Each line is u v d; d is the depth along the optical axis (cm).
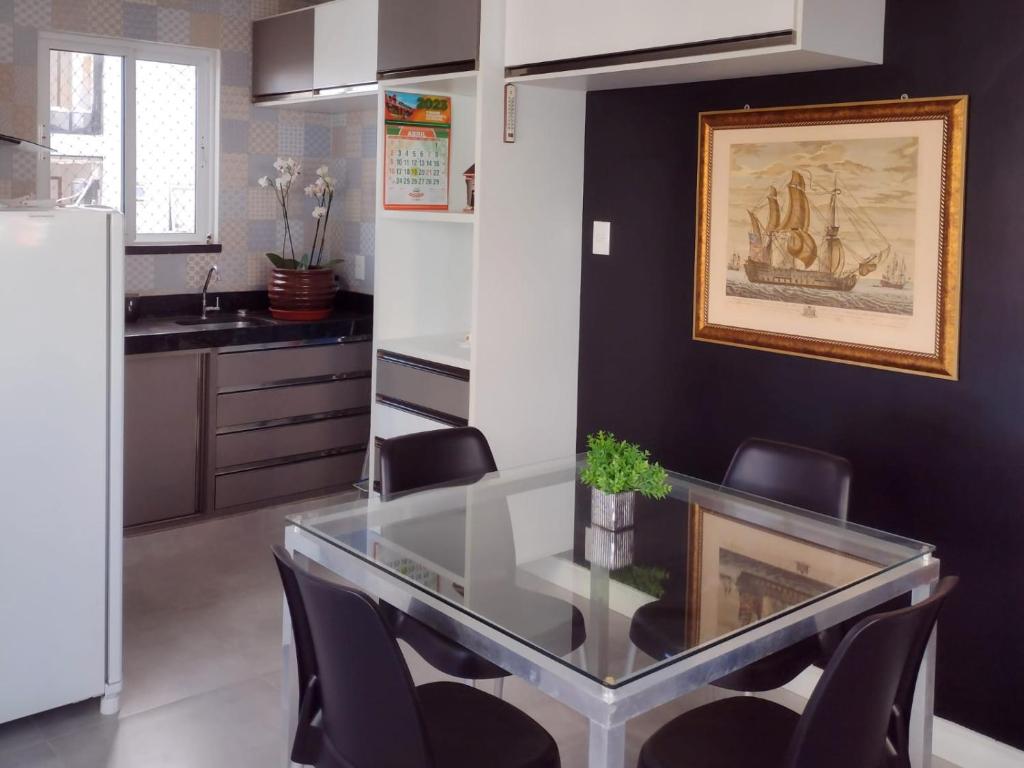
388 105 423
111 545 312
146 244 513
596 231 406
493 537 254
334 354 517
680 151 373
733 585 225
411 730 195
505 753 216
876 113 313
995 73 288
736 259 356
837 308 330
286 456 507
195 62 521
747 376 360
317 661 213
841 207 325
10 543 294
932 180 302
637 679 185
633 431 401
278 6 536
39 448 295
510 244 392
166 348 458
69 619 308
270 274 522
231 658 362
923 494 316
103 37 485
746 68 326
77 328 297
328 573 438
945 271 302
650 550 246
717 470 373
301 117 552
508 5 376
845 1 298
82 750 300
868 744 201
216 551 464
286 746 260
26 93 464
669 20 322
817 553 246
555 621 205
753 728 226
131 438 458
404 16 405
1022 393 291
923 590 250
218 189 529
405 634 277
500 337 395
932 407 312
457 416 401
